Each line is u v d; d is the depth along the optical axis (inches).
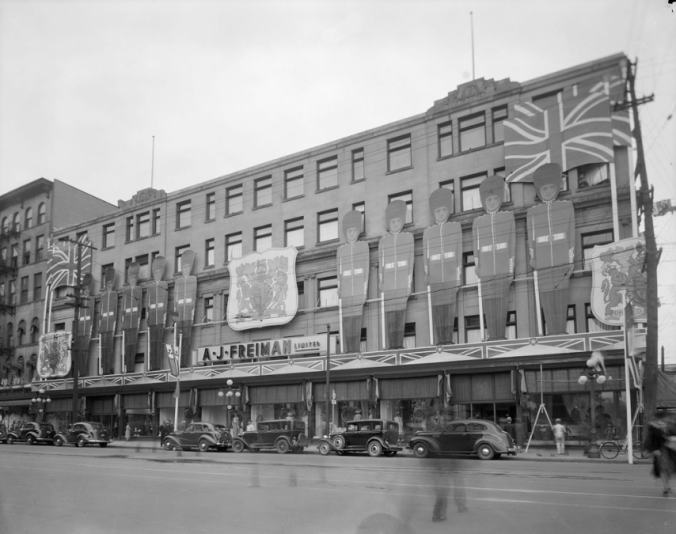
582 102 893.2
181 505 454.3
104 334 1865.2
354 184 1465.3
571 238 1141.1
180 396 1635.1
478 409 1208.2
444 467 421.7
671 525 354.0
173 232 1801.2
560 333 1133.7
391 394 1298.0
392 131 1424.7
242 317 1572.3
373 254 1392.7
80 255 1846.7
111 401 1793.8
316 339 1411.2
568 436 1106.1
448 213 1294.3
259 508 433.7
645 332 1047.0
